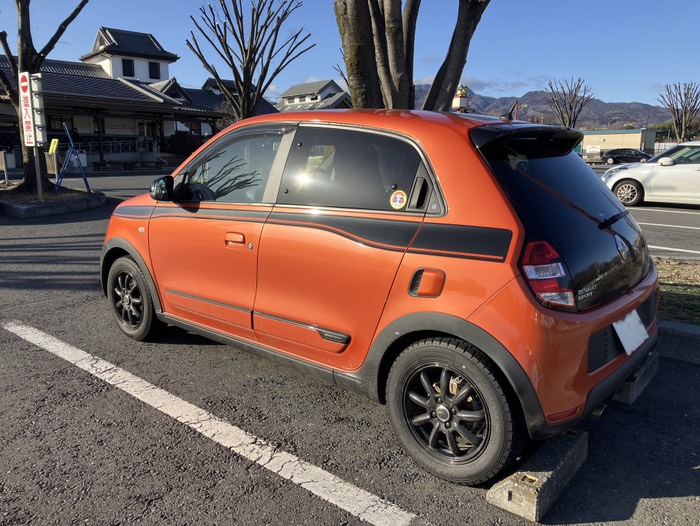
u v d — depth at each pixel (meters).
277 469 2.78
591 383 2.50
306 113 3.32
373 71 5.07
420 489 2.63
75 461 2.83
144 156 31.67
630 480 2.71
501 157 2.65
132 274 4.28
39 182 11.80
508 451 2.45
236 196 3.52
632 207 12.92
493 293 2.38
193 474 2.74
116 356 4.17
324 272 2.95
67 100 26.11
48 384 3.69
